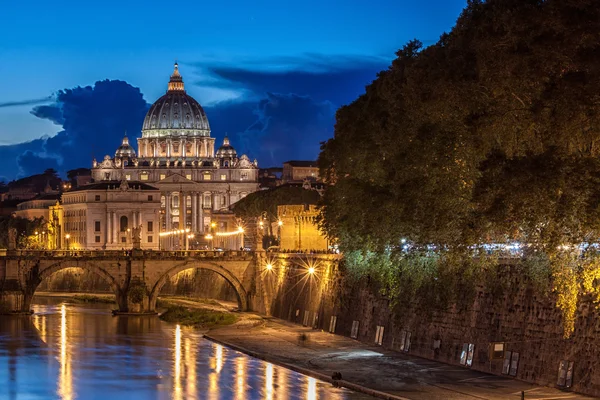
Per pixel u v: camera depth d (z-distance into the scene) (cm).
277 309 19250
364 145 13425
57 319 19425
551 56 9675
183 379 12125
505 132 10219
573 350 10031
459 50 11519
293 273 18550
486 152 10425
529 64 9869
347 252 14200
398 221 11962
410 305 13250
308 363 12912
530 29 10000
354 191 13212
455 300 11838
